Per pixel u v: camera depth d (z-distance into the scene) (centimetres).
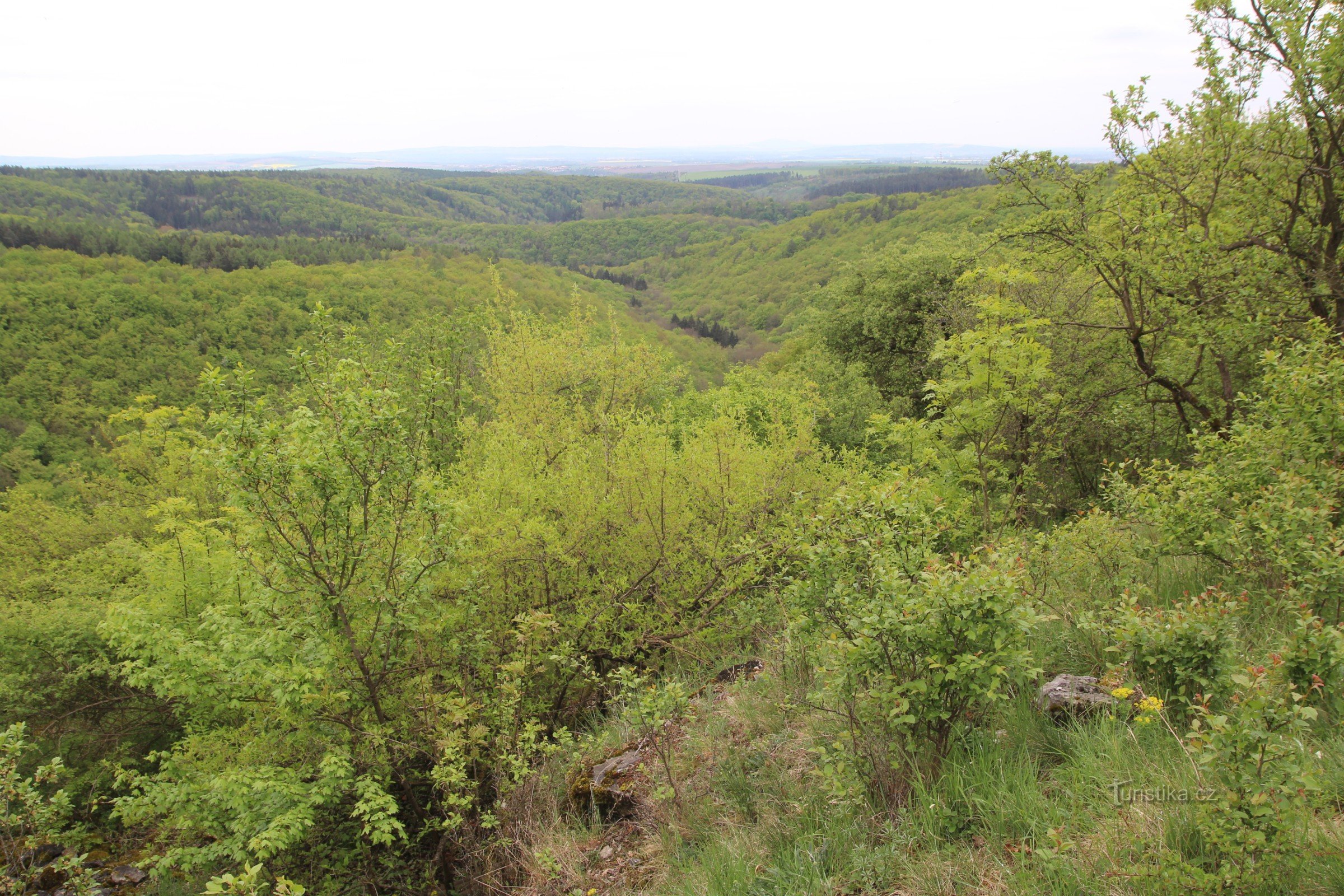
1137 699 351
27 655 808
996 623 320
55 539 1435
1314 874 221
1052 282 1112
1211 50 822
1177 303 821
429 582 580
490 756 613
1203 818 238
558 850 463
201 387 510
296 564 536
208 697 638
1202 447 554
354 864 619
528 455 998
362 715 587
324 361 646
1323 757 275
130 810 557
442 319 1570
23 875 586
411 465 565
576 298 1488
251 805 512
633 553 794
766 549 738
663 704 450
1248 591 445
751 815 411
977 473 776
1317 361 503
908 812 331
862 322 2250
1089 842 271
